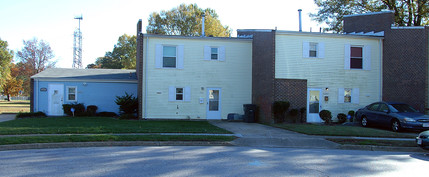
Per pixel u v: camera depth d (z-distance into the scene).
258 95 19.27
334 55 18.70
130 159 8.10
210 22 46.34
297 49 18.05
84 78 22.23
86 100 22.34
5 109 31.12
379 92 19.20
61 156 8.44
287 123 17.11
